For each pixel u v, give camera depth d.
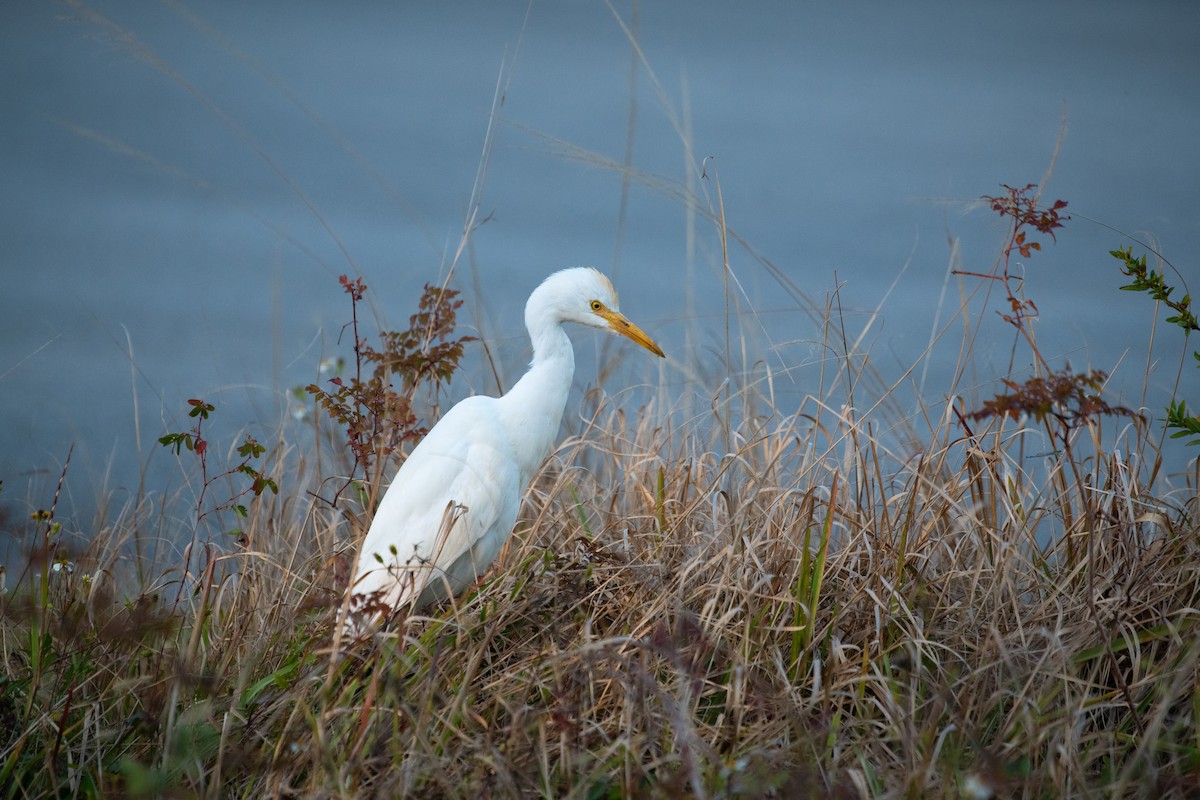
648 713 7.54
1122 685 7.73
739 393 11.48
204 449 9.90
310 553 10.94
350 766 7.12
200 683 7.75
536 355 10.93
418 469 9.91
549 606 9.03
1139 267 8.93
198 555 10.65
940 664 8.34
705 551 9.33
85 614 8.91
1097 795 7.06
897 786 7.10
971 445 9.40
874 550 9.12
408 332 10.47
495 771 7.15
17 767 7.71
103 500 11.80
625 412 12.75
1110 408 8.11
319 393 10.27
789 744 7.49
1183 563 8.54
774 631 8.55
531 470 10.77
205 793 7.36
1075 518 9.77
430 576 9.09
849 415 10.13
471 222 11.88
